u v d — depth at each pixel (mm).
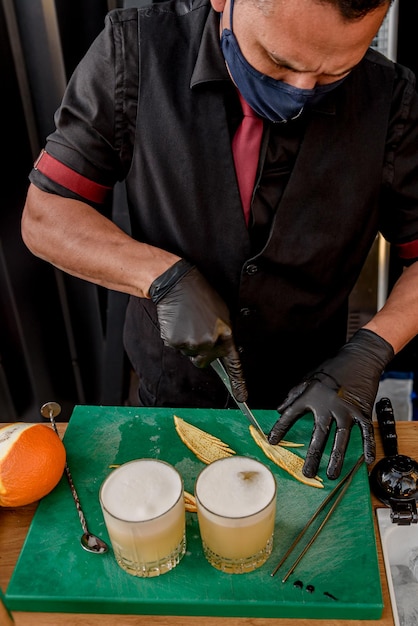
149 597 772
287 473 947
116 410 1079
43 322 1918
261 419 1055
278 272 1096
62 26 1539
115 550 803
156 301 977
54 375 2037
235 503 781
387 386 2002
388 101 1030
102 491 807
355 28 683
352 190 1047
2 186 1683
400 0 1543
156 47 1017
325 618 768
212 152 1015
